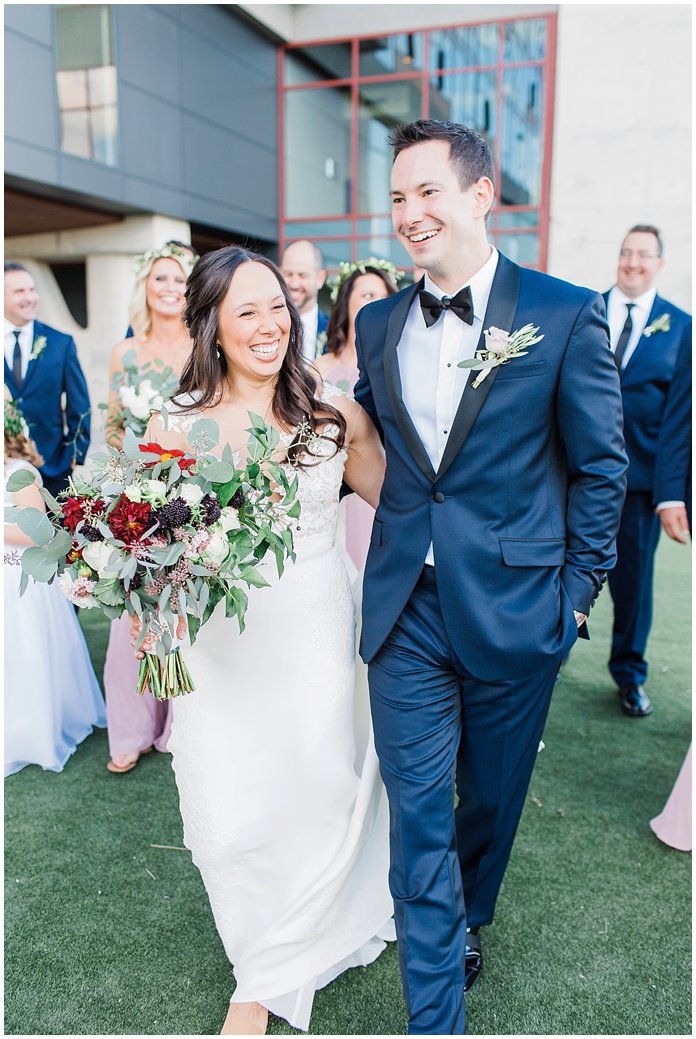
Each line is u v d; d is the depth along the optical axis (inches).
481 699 71.0
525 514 68.7
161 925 85.2
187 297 73.3
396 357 71.1
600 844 99.2
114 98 382.0
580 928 84.0
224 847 71.2
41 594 118.8
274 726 71.9
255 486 64.7
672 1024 71.5
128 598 60.8
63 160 354.0
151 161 411.2
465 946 74.3
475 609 67.6
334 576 75.4
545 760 121.5
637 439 132.4
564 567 70.1
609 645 177.0
